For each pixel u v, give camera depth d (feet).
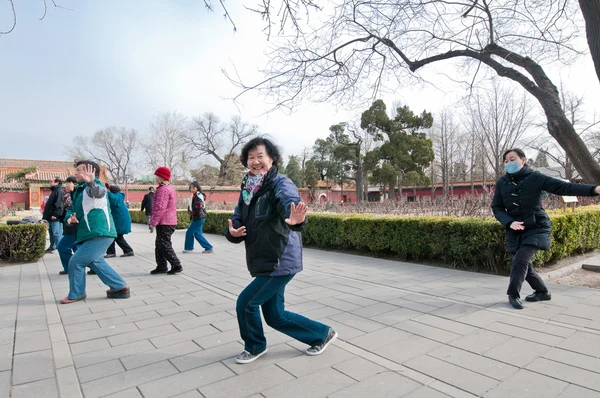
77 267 14.60
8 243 23.73
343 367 8.56
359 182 142.20
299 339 9.12
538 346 9.50
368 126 125.39
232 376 8.21
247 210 8.45
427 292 15.12
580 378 7.82
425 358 8.96
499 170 76.54
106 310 13.39
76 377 8.26
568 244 19.98
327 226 28.37
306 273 19.45
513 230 13.23
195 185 27.91
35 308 13.70
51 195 26.32
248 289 8.55
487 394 7.28
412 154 121.49
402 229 22.81
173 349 9.79
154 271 20.18
